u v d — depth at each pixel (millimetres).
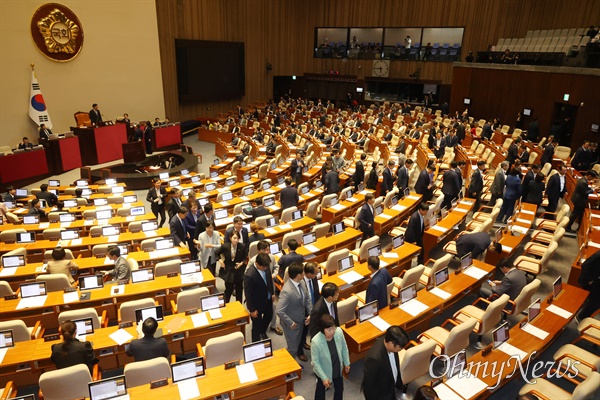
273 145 21203
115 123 21000
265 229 10328
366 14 33188
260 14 32781
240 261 7797
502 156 16688
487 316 6422
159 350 5527
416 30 33250
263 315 6707
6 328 6012
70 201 12742
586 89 18156
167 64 26438
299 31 35875
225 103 31891
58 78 20250
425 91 32656
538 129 20688
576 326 7543
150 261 8977
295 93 37156
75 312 6273
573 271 8289
